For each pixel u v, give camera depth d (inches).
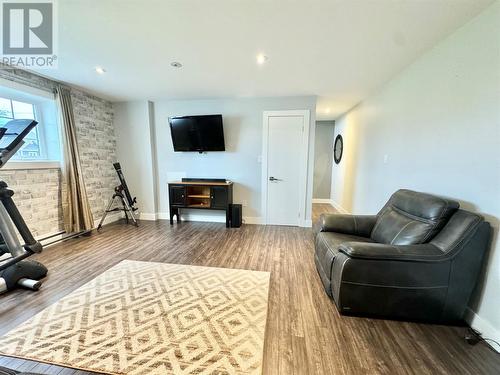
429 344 59.5
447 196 77.4
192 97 160.1
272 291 83.8
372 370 52.1
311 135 157.4
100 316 68.9
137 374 50.2
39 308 72.6
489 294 60.9
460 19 68.1
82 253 115.7
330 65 102.3
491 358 55.5
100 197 163.6
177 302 76.1
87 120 150.5
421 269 63.1
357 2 61.4
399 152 108.5
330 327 65.5
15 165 108.0
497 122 59.4
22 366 52.3
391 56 92.9
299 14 66.7
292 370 52.1
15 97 115.3
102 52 91.0
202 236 142.9
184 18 68.9
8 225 75.4
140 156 175.8
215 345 58.3
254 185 169.0
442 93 80.0
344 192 205.2
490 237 61.1
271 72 111.3
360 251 65.7
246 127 164.1
